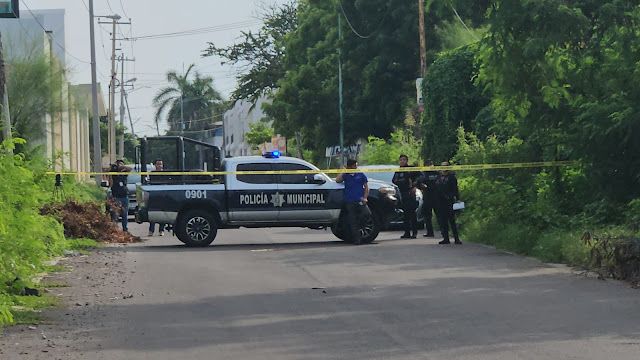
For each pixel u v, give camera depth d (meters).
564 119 21.12
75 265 18.86
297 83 63.41
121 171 28.69
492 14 19.09
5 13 27.06
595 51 19.34
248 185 24.50
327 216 24.73
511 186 22.38
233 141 144.25
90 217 25.81
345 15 58.75
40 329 10.99
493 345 9.63
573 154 20.84
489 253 20.00
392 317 11.56
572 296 13.06
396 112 57.44
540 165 21.97
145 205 24.11
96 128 54.66
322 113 63.06
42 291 14.38
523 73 19.58
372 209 24.98
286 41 68.12
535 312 11.72
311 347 9.70
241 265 18.56
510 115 21.62
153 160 27.77
